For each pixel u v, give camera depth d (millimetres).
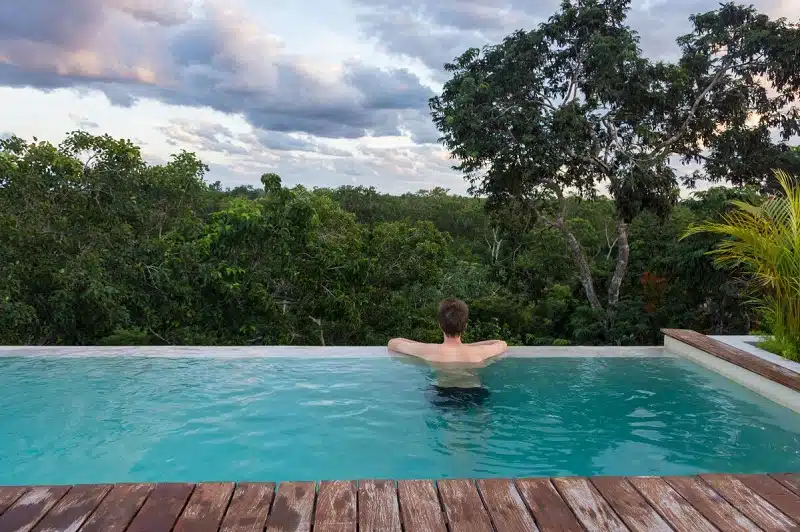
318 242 11336
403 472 3230
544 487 2441
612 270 19719
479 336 18016
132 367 5227
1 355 5465
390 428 3908
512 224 19359
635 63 15453
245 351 5746
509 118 15711
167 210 11195
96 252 9641
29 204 9500
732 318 14695
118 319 9594
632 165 15508
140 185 10773
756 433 3850
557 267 21828
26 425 3896
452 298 5426
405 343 5719
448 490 2398
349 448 3576
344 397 4520
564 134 15273
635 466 3332
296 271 11086
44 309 9438
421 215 51000
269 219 10914
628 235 18734
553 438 3750
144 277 10102
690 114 16750
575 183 18516
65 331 9844
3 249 9023
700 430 3920
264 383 4844
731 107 16969
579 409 4312
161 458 3400
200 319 10547
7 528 2014
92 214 10227
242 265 11055
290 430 3861
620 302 16906
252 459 3400
